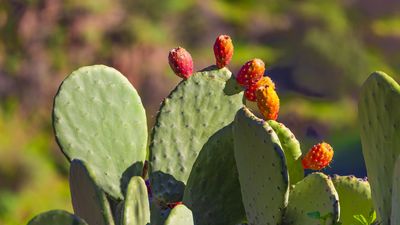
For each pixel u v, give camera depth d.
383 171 3.84
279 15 31.67
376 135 3.86
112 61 24.39
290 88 29.27
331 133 26.84
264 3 31.81
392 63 31.64
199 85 4.49
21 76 23.58
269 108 4.02
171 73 24.58
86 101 4.47
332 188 3.69
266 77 4.49
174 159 4.45
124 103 4.51
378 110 3.83
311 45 29.94
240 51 30.50
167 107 4.49
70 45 24.20
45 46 24.02
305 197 3.77
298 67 29.58
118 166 4.47
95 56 24.30
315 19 30.80
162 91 24.27
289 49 30.50
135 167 4.49
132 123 4.51
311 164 3.96
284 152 3.95
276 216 3.80
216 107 4.47
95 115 4.48
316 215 3.67
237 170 4.22
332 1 31.80
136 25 24.56
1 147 21.08
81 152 4.45
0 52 23.89
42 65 23.81
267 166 3.79
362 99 3.90
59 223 3.67
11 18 23.97
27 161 20.66
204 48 27.14
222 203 4.25
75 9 24.30
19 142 22.17
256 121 3.80
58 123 4.44
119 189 4.45
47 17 24.12
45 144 22.31
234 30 30.97
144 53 24.52
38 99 23.53
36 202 20.41
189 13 26.80
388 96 3.78
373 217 4.04
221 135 4.21
